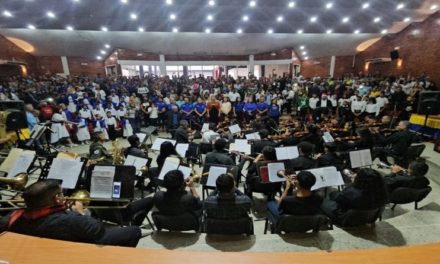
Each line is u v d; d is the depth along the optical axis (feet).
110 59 59.47
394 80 41.81
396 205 12.25
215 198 7.79
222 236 8.32
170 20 31.48
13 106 18.70
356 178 8.11
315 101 32.68
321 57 62.23
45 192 5.22
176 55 58.90
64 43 47.55
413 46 41.93
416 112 25.26
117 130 27.40
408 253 3.28
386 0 26.99
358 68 58.85
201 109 30.30
